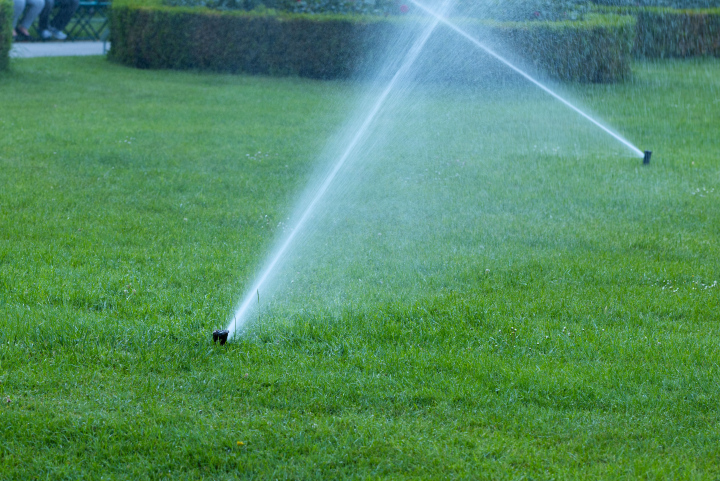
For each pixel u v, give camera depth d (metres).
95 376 4.87
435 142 13.19
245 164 11.19
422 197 9.75
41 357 5.09
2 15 18.64
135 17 21.56
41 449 4.11
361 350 5.35
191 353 5.22
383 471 4.00
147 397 4.65
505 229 8.48
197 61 21.38
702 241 8.13
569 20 19.81
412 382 4.89
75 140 12.20
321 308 6.05
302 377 4.93
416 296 6.42
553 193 10.00
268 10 20.62
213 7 21.77
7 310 5.75
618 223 8.77
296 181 10.36
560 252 7.74
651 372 5.09
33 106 15.18
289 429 4.33
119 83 18.77
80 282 6.37
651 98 17.89
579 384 4.87
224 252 7.43
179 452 4.10
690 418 4.56
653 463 4.08
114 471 3.97
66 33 28.42
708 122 15.14
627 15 20.92
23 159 10.80
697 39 24.23
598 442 4.30
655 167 11.48
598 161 11.87
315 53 20.41
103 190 9.49
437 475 3.96
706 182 10.64
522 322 5.90
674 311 6.23
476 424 4.46
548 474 3.98
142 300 6.08
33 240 7.52
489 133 14.02
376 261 7.36
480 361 5.18
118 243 7.57
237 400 4.67
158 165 10.92
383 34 19.72
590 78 19.67
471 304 6.19
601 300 6.42
